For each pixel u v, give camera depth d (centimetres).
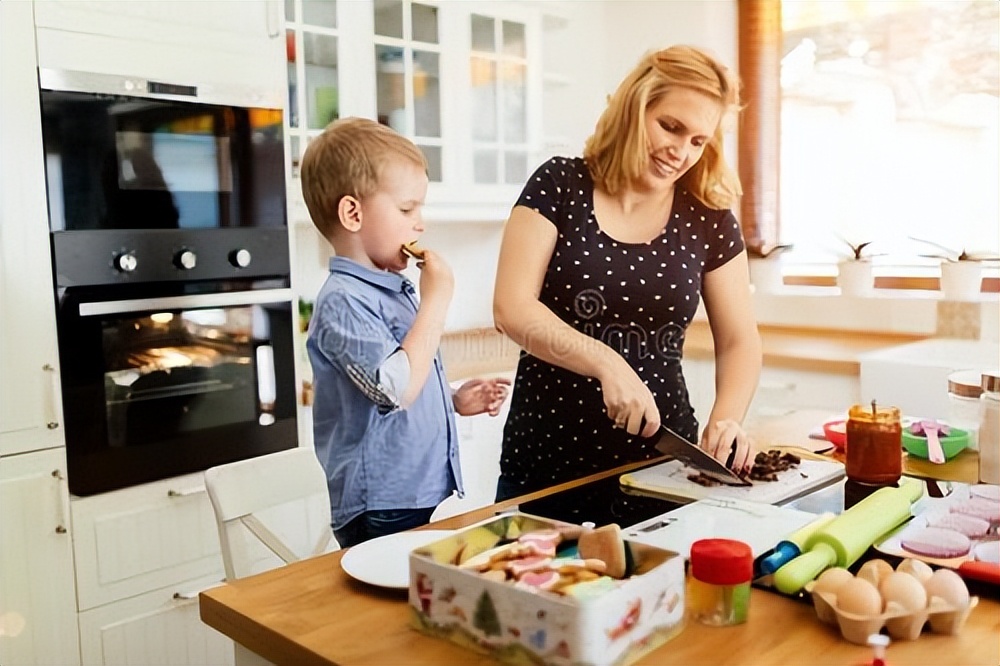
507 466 185
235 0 214
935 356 253
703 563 91
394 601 100
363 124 168
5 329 184
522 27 287
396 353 148
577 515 127
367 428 152
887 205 286
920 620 86
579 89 310
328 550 237
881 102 283
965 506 120
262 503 154
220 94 211
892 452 136
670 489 135
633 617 82
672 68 169
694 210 177
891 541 107
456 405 200
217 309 214
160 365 206
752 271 312
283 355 227
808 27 294
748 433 174
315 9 235
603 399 171
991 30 257
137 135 198
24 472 188
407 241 167
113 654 202
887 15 278
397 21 254
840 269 294
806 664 82
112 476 200
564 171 175
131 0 197
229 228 215
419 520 157
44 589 192
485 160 279
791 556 103
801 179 304
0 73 180
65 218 190
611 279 173
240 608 98
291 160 232
